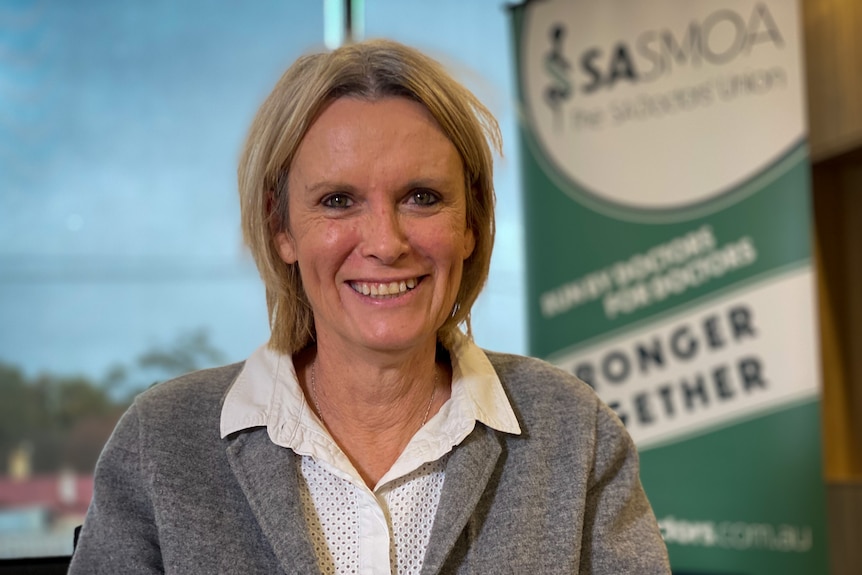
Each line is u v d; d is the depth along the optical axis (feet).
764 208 8.59
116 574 3.65
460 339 4.18
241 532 3.64
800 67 8.45
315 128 3.56
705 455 8.83
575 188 9.47
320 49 3.73
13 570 3.99
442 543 3.56
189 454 3.75
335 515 3.68
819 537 8.29
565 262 9.53
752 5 8.61
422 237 3.57
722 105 8.75
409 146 3.51
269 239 3.84
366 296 3.63
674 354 9.01
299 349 4.13
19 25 15.20
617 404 9.27
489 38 14.07
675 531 8.95
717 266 8.80
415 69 3.55
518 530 3.72
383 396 3.83
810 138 9.80
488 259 4.05
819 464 8.34
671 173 9.00
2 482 14.80
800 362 8.43
